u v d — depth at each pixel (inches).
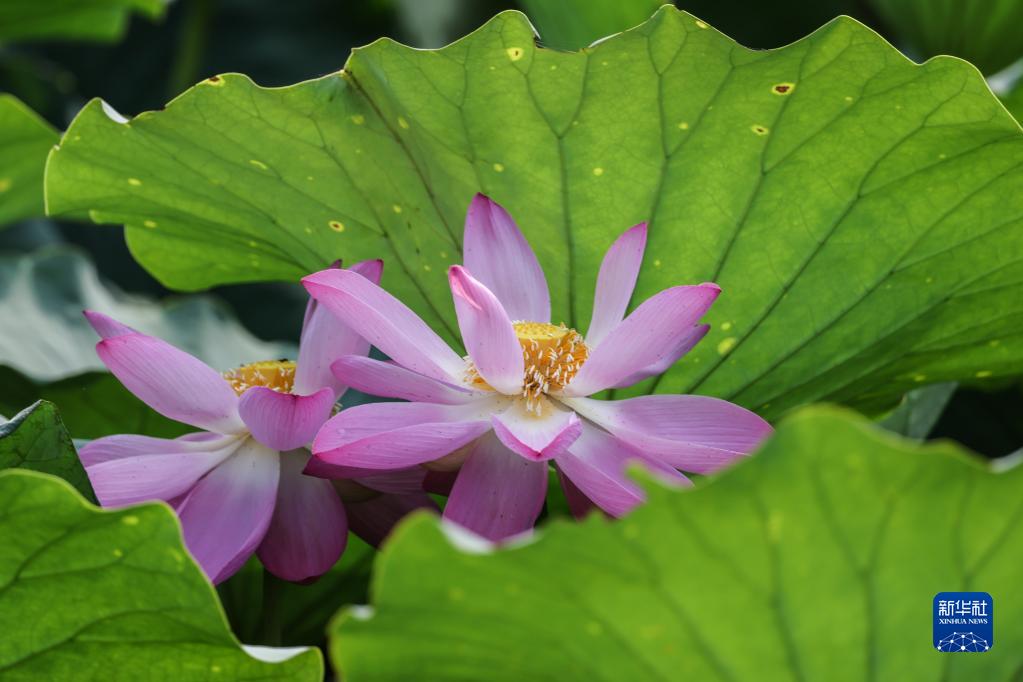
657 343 81.7
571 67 84.0
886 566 76.3
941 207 84.8
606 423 82.0
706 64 83.6
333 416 83.3
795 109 84.0
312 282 81.7
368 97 85.3
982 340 87.2
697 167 85.2
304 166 86.8
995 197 84.4
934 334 86.9
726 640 77.0
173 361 82.5
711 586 76.3
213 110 85.7
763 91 83.8
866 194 85.0
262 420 81.7
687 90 84.1
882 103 83.5
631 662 77.5
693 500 75.4
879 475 75.4
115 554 79.0
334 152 86.4
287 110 85.6
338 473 81.3
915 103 83.4
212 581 81.4
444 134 85.6
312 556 82.4
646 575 76.2
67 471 81.6
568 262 87.0
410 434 80.5
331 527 82.6
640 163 85.4
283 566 82.4
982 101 82.8
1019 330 86.8
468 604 76.7
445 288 88.2
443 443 80.8
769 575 76.2
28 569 79.3
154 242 91.9
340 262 84.2
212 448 83.2
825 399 88.4
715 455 80.8
